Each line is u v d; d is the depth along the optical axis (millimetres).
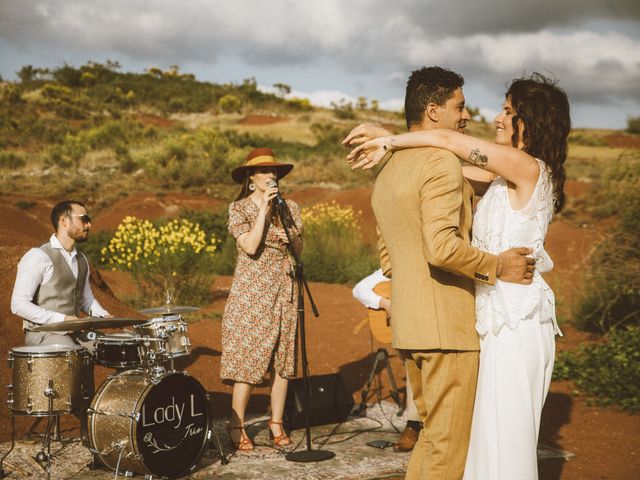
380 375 6773
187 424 3961
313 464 4168
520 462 2828
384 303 5219
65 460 4238
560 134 2998
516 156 2859
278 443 4590
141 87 60438
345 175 25188
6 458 4188
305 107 61781
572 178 20797
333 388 5066
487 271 2812
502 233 2920
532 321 2906
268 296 4539
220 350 7469
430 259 2748
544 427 5301
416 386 3168
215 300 10789
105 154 30766
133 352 4004
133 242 11016
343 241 14234
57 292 4785
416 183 2848
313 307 4359
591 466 4465
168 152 26766
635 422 5410
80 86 60438
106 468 4102
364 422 5180
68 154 30422
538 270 2975
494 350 2891
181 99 57938
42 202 20781
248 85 65250
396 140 2975
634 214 8594
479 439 2904
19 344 5926
